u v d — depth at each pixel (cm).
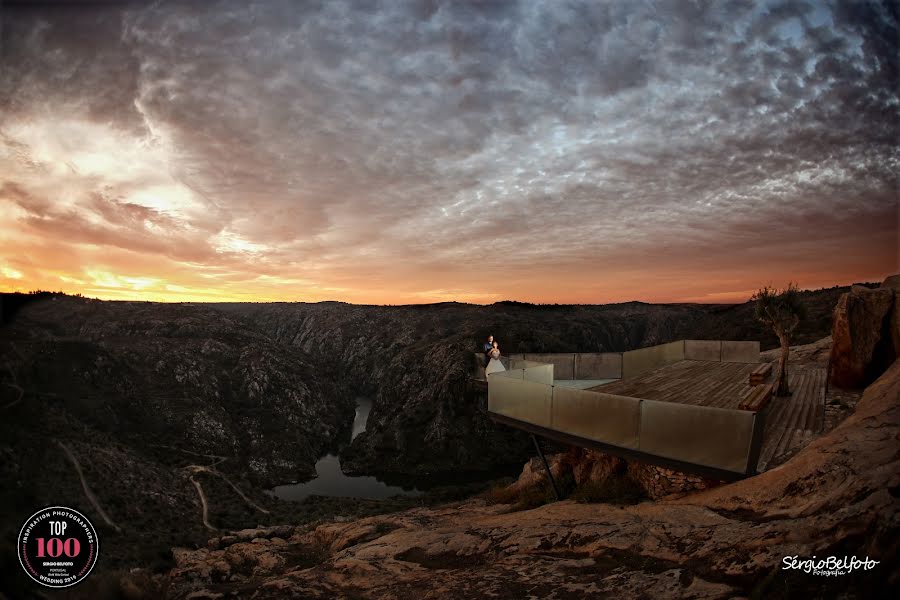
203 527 3412
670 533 554
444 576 593
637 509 700
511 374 1148
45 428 4316
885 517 378
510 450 7575
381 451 7681
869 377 1127
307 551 1146
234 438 7581
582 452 1139
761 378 1214
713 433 695
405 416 8275
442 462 7288
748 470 657
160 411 7262
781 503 531
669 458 750
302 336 18325
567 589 473
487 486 4297
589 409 890
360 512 3241
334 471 7425
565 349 10012
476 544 695
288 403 9462
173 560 1866
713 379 1365
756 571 410
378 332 15850
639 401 796
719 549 474
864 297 1159
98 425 6097
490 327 10112
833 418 903
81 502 3059
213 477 5344
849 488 469
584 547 585
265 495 5300
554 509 844
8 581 752
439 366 9112
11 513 2503
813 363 1603
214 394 8750
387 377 10731
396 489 6412
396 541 799
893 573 317
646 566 494
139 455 5056
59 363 6875
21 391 4869
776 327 1124
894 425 588
